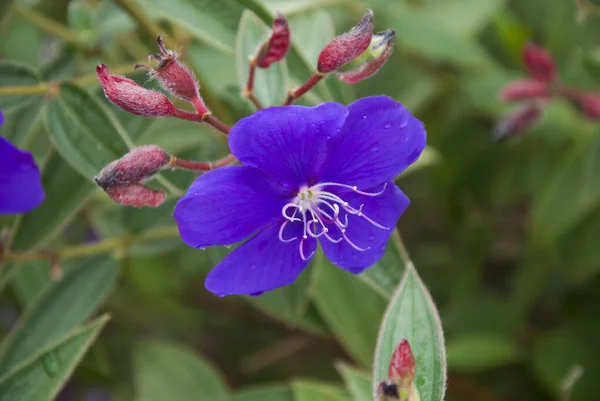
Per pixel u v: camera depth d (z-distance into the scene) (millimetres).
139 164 452
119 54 645
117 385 698
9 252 534
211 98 553
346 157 460
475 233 714
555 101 660
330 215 467
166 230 559
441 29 651
